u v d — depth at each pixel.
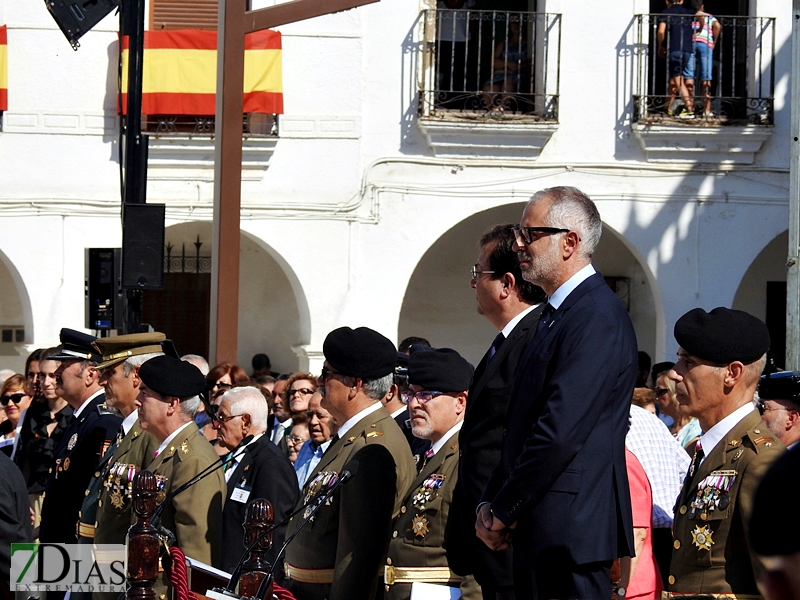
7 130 17.12
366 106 17.55
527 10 18.91
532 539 5.02
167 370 7.57
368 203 17.52
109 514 7.72
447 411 6.74
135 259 10.92
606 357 5.09
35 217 17.20
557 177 17.69
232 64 11.75
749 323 5.70
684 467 8.02
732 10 19.20
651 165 17.72
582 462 5.01
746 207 17.78
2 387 13.09
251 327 19.67
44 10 17.14
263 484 7.99
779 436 6.69
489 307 6.20
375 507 6.34
